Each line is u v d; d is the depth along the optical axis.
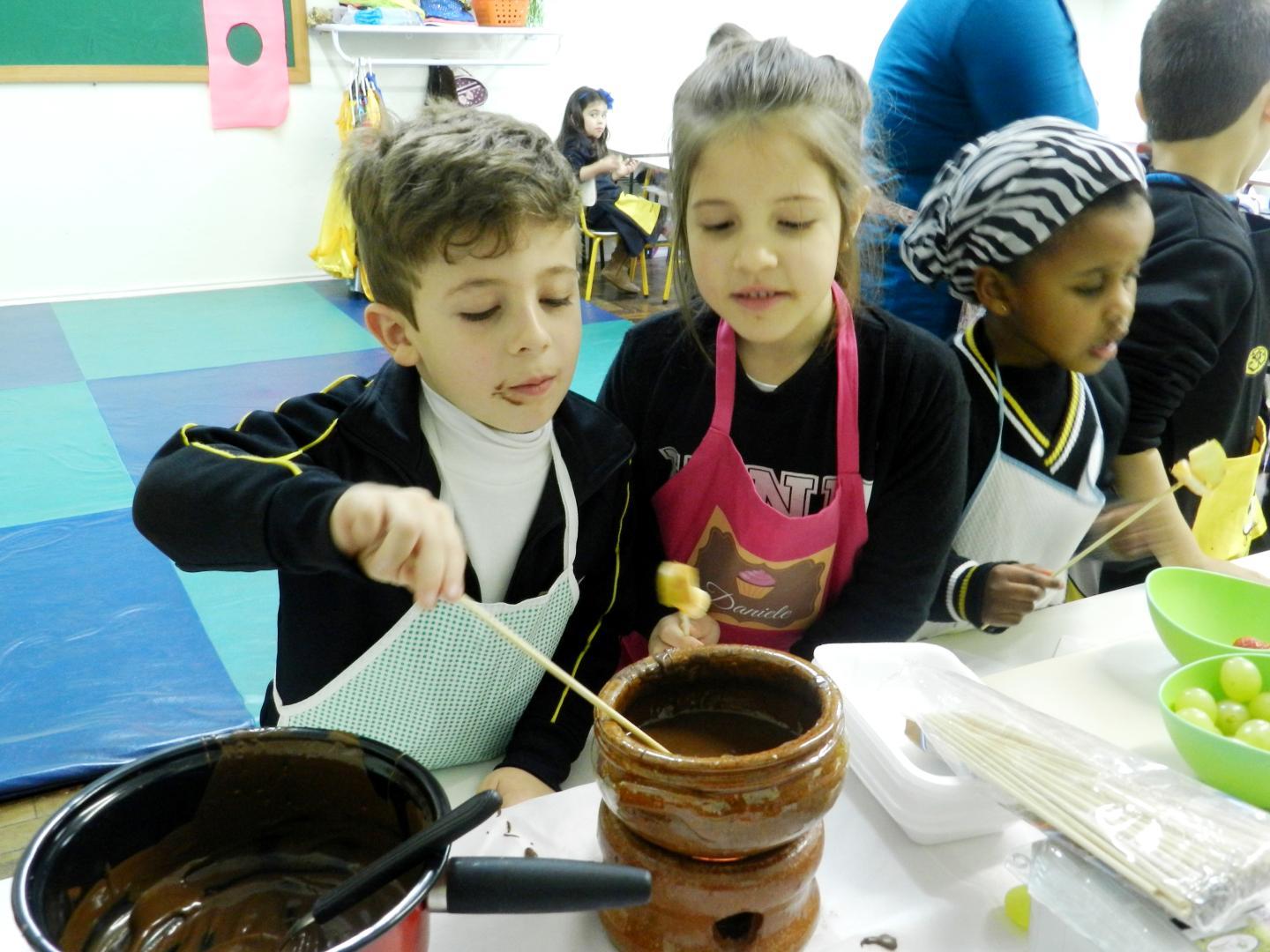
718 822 0.50
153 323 3.98
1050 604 1.12
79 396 3.17
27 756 1.60
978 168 0.95
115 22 3.97
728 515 0.90
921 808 0.64
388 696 0.80
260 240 4.55
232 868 0.54
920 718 0.68
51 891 0.45
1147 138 1.27
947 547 0.91
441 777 0.83
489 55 4.70
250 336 3.83
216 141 4.32
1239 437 1.28
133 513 0.67
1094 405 1.04
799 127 0.72
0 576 2.14
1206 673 0.76
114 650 1.90
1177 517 1.13
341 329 3.93
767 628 0.95
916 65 1.31
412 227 0.64
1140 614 1.03
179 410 3.07
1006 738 0.64
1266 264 1.21
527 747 0.80
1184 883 0.51
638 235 4.40
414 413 0.75
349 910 0.49
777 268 0.75
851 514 0.89
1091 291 0.92
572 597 0.83
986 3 1.20
